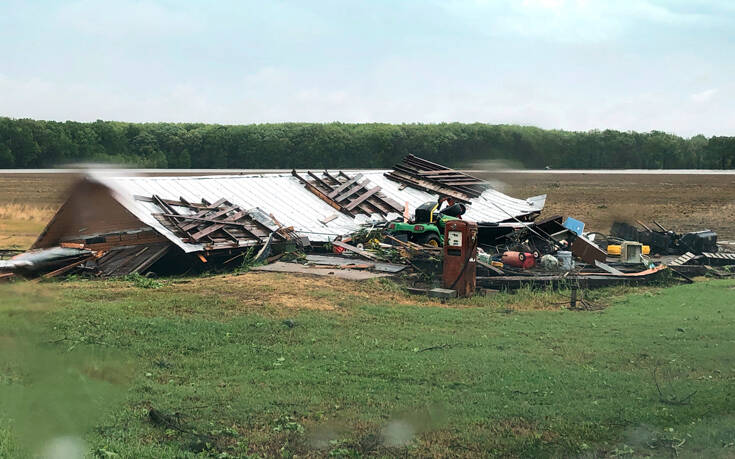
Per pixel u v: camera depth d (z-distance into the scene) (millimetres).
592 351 12086
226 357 11117
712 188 66125
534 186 66125
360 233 26172
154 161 97375
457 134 85875
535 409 8805
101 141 95375
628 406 8969
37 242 22734
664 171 95375
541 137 86938
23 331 11758
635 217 43812
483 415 8586
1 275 18375
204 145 102562
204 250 21938
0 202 43562
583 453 7438
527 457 7348
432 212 25812
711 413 8688
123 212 22938
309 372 10328
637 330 13977
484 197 34844
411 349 12031
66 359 10156
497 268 22375
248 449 7387
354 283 19188
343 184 31562
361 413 8578
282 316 14570
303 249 24531
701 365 11180
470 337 13211
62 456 6609
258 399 8984
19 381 8961
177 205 24156
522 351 12062
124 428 7684
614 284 21219
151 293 16812
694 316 15578
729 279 22406
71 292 16531
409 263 22234
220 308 15156
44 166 89875
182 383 9711
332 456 7277
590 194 59531
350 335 13086
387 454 7352
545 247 25406
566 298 18609
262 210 26312
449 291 18531
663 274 21938
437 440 7770
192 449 7273
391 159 96938
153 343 11734
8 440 6793
